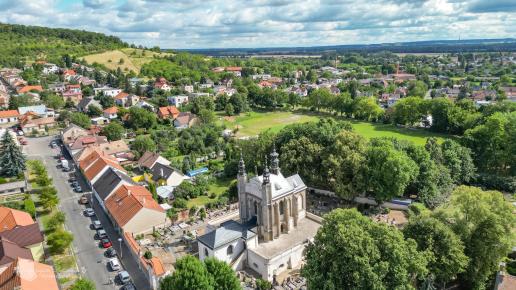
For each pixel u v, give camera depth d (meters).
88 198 128.12
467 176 129.88
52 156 174.25
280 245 90.44
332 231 67.44
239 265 88.31
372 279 60.06
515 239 74.94
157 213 106.25
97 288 81.12
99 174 134.88
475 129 147.25
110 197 114.94
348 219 69.44
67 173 152.25
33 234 92.62
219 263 68.19
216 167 158.88
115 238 102.00
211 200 127.19
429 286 63.41
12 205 116.00
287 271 87.81
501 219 73.12
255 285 82.06
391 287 62.06
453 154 127.88
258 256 85.19
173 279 64.75
